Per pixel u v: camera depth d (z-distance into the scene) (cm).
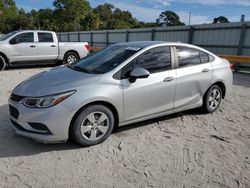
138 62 460
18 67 1290
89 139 414
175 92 500
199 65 546
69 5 7012
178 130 498
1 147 409
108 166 370
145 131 486
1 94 713
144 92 455
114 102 422
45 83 417
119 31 2252
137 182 336
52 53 1255
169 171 362
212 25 1545
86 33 2734
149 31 1967
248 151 427
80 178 341
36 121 382
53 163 372
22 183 327
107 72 432
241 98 758
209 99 577
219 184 339
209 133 491
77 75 438
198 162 388
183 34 1730
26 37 1184
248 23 1362
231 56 1331
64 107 383
